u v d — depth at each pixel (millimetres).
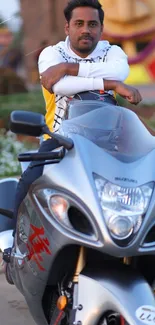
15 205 3998
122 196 3143
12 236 4434
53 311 3547
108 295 3135
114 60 4336
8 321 4746
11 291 5332
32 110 13305
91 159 3293
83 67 4109
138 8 21953
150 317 3031
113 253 3076
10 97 13875
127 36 22141
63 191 3256
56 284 3520
